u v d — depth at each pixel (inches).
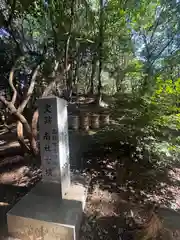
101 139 154.9
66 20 167.3
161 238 65.7
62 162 84.8
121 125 139.4
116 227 76.1
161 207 87.8
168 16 200.4
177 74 190.4
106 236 71.7
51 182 84.8
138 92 146.9
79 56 313.6
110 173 122.2
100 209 87.9
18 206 78.1
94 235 72.2
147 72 195.8
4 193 102.5
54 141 81.2
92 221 79.7
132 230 73.6
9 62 219.5
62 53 197.6
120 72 275.7
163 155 115.7
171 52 218.5
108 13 212.1
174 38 218.2
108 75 389.4
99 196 98.6
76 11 177.2
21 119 134.2
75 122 223.0
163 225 71.8
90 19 209.3
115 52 272.5
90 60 345.7
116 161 133.6
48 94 165.5
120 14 194.9
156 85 130.2
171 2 195.0
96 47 260.5
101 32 226.5
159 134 121.6
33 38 213.9
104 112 237.8
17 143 180.7
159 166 122.3
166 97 115.2
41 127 82.0
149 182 110.3
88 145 165.3
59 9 154.2
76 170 127.3
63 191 86.1
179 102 113.5
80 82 420.5
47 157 83.5
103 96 324.8
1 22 141.0
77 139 186.2
